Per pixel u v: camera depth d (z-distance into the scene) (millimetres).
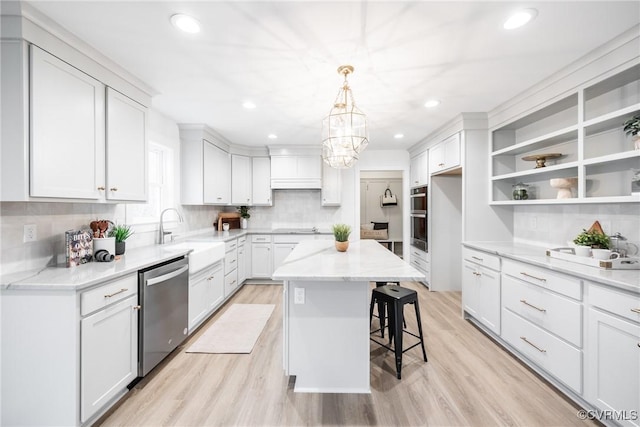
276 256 4762
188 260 2713
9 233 1733
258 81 2393
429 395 1941
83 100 1894
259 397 1931
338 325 1992
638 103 1818
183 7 1514
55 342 1535
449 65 2129
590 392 1719
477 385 2049
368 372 1979
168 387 2033
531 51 1943
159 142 3242
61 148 1744
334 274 1717
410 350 2561
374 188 7727
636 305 1462
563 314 1910
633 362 1479
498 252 2602
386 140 4543
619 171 2084
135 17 1596
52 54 1681
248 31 1720
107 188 2105
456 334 2893
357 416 1749
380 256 2377
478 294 2977
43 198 1646
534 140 2570
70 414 1538
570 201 2223
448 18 1598
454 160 3500
